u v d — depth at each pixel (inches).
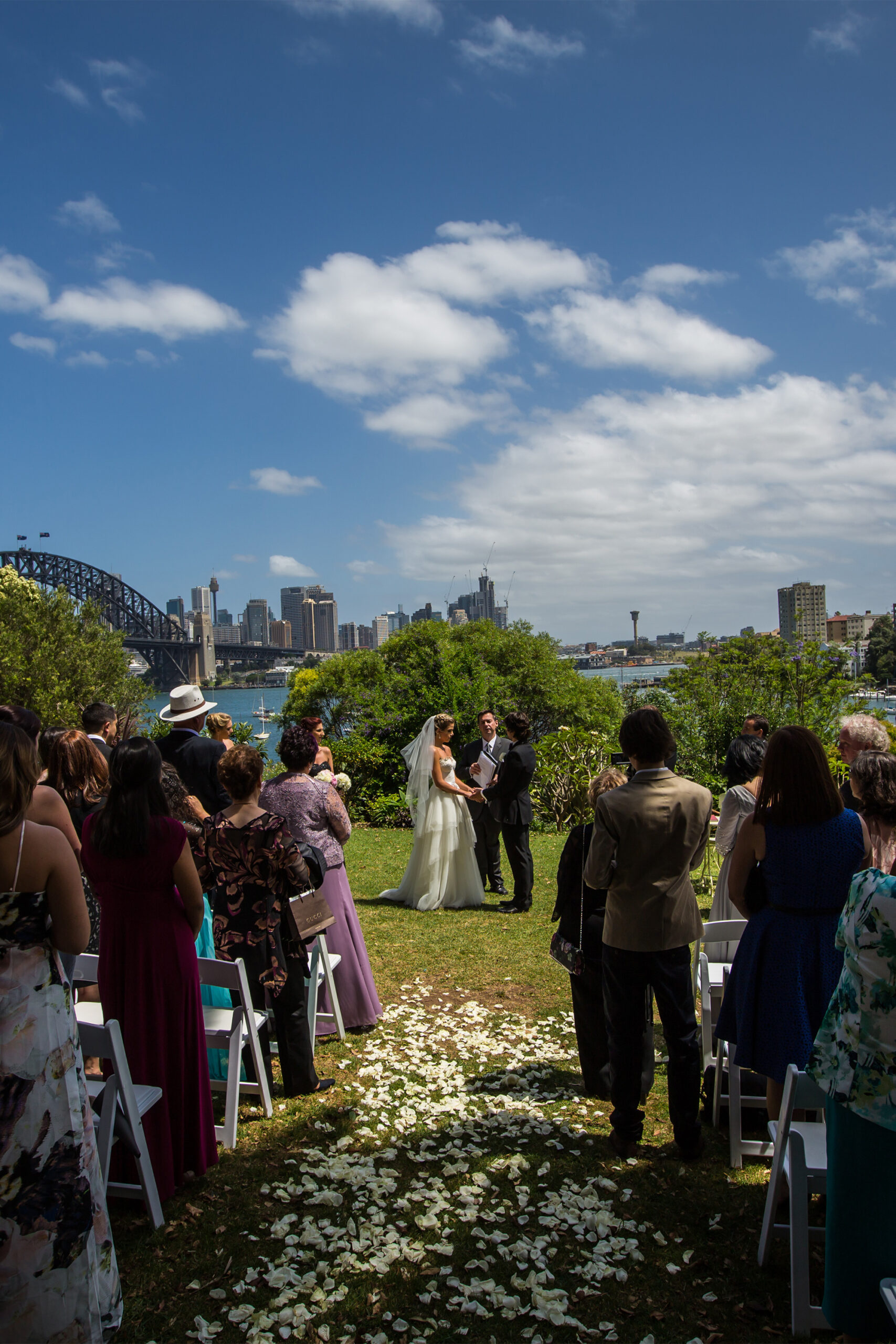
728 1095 151.6
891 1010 82.0
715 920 167.3
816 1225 116.3
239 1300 102.7
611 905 136.9
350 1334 96.7
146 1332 97.3
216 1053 170.6
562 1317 97.5
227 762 152.4
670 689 545.6
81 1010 149.8
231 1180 131.0
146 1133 122.8
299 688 1037.2
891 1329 85.2
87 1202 89.7
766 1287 105.3
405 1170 134.0
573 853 157.9
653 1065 166.1
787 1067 116.6
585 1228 116.6
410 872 324.2
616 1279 105.9
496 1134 145.5
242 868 152.6
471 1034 195.0
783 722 494.0
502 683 744.3
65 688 1427.2
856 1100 83.8
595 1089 162.1
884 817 122.0
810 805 120.7
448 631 823.7
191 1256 111.5
